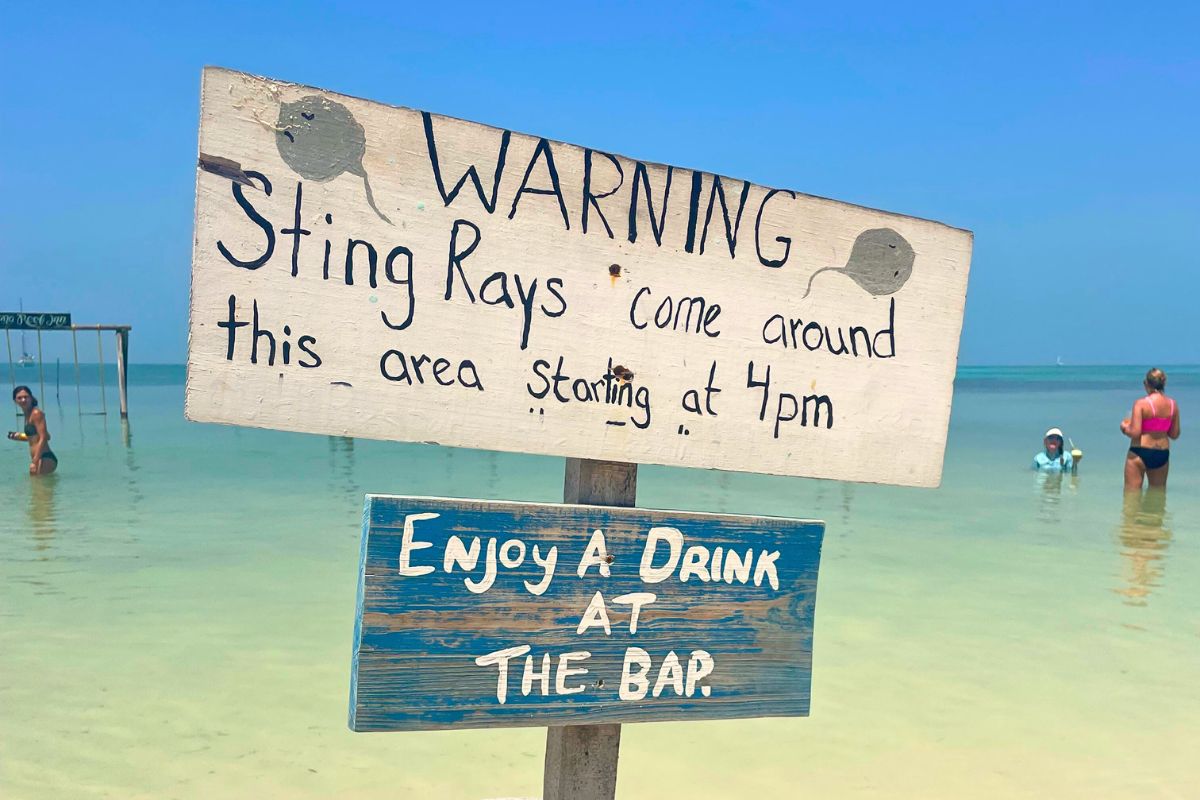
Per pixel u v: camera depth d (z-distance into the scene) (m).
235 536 8.72
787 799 3.70
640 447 2.25
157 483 12.65
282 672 4.98
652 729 4.46
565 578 2.13
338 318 1.98
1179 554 8.46
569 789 2.27
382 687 1.98
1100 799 3.71
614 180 2.19
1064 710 4.64
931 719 4.55
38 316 24.86
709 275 2.30
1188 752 4.16
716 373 2.32
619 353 2.21
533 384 2.14
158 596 6.46
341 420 1.99
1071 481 14.24
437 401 2.06
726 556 2.29
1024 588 7.09
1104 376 129.50
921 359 2.56
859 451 2.50
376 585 1.97
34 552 7.95
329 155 1.96
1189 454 18.48
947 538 9.20
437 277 2.05
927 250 2.55
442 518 2.02
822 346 2.44
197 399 1.89
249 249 1.91
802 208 2.39
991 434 24.39
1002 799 3.71
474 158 2.07
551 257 2.14
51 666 5.02
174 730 4.23
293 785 3.72
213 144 1.88
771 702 2.35
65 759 3.91
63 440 19.34
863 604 6.59
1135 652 5.55
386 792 3.69
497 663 2.07
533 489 12.68
